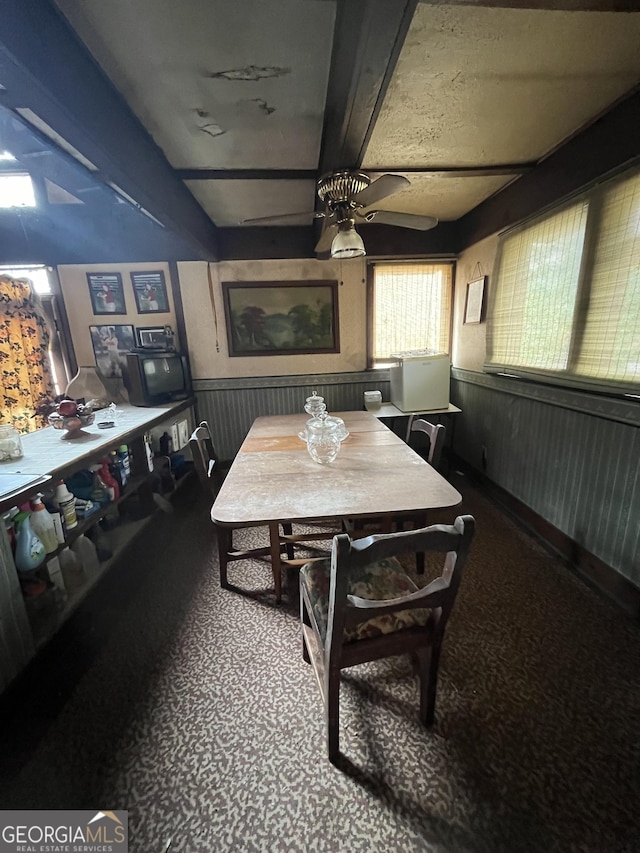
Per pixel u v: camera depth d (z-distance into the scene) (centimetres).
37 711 135
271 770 114
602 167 174
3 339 261
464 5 104
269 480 161
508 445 270
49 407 288
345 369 369
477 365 313
